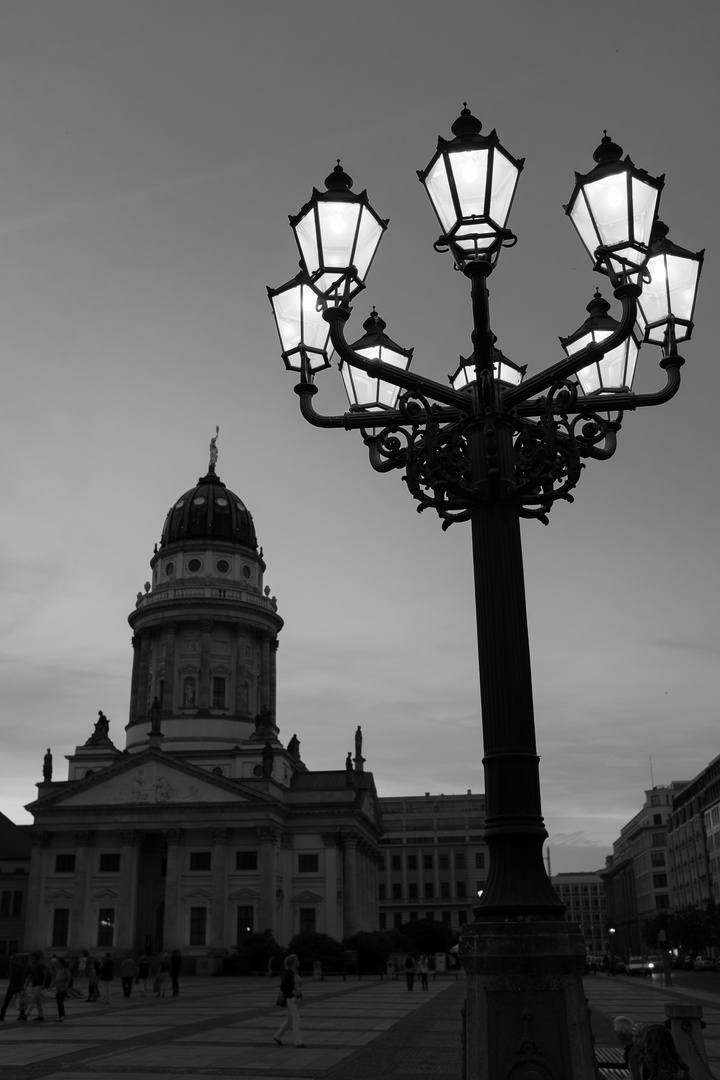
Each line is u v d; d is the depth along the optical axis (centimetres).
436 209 1118
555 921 1000
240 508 13300
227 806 10269
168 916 10050
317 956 9606
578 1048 955
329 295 1205
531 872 1034
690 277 1340
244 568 12812
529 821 1048
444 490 1245
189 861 10331
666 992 5909
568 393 1259
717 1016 3806
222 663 12094
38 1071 2359
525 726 1084
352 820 10881
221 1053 2730
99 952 10088
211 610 12081
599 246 1133
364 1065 2431
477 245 1102
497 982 980
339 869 10819
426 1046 2888
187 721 11631
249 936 9675
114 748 12138
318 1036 3244
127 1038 3212
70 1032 3475
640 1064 1238
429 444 1200
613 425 1378
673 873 18112
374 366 1222
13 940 11869
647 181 1122
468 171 1064
